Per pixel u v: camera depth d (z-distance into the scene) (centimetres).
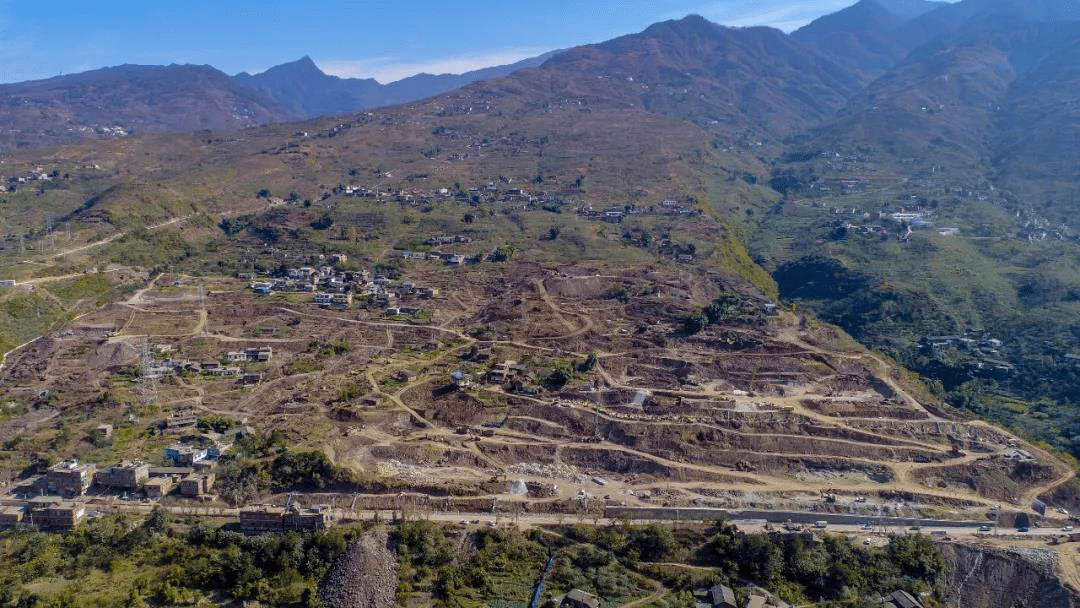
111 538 12825
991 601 12475
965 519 14200
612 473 15662
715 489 14950
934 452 16050
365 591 11688
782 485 15138
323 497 14338
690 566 12838
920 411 17400
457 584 12119
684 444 16200
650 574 12581
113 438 16200
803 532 13425
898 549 13012
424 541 12800
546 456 16088
